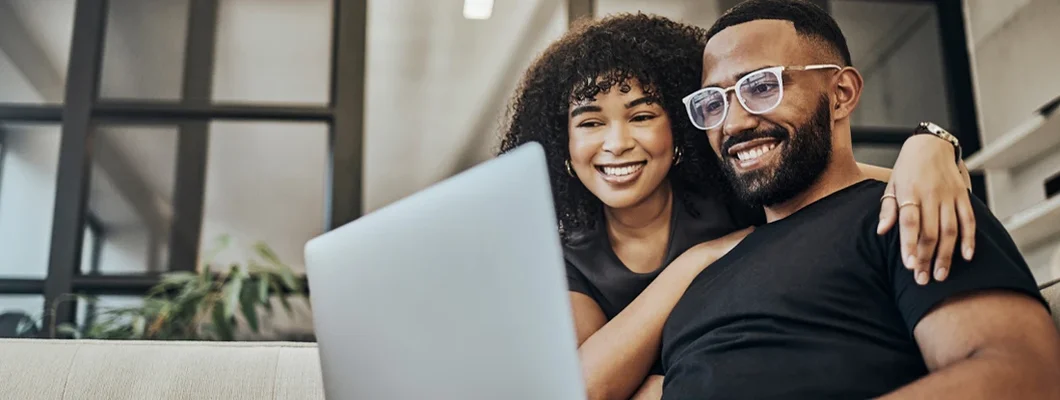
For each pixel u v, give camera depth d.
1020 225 2.72
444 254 0.88
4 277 3.40
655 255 1.59
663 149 1.63
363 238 0.97
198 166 3.65
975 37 3.49
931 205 1.19
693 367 1.36
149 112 3.62
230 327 3.03
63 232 3.44
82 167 3.51
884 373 1.20
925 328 1.14
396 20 4.26
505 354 0.83
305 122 3.70
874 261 1.27
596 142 1.67
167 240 3.57
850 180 1.51
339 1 3.82
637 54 1.67
